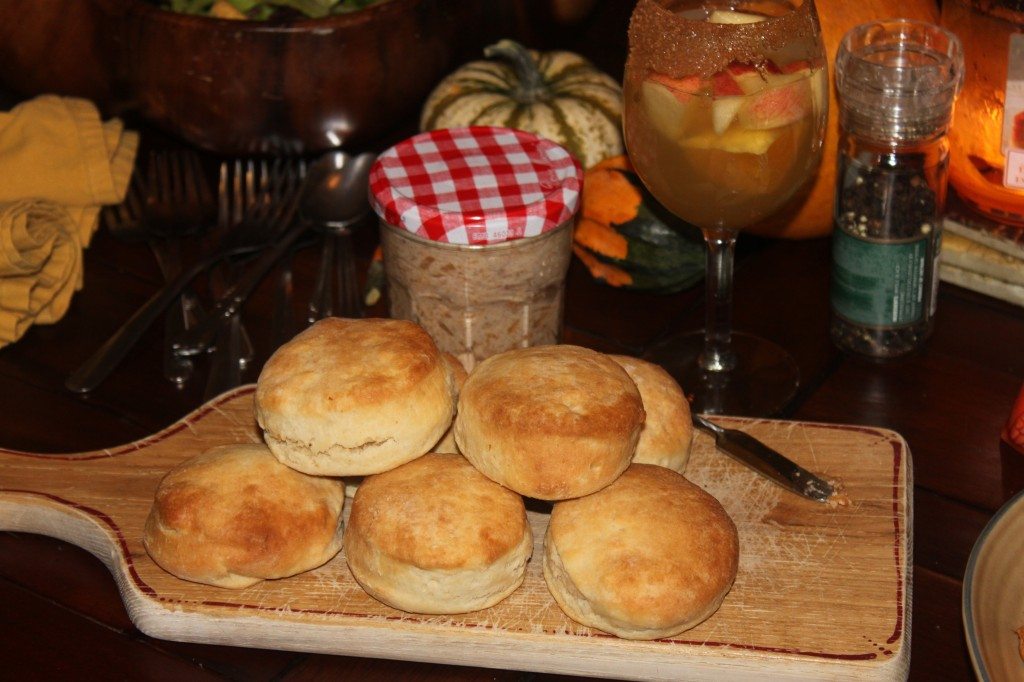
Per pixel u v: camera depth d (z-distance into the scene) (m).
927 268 1.06
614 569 0.77
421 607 0.80
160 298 1.18
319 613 0.82
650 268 1.18
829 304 1.19
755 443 0.96
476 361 1.07
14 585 0.90
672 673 0.80
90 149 1.31
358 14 1.22
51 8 1.30
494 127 1.14
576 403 0.82
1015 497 0.83
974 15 1.09
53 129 1.31
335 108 1.29
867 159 1.04
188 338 1.13
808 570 0.85
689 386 1.08
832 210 1.22
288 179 1.40
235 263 1.27
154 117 1.33
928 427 1.02
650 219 1.17
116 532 0.90
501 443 0.82
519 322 1.06
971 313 1.17
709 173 0.95
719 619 0.81
